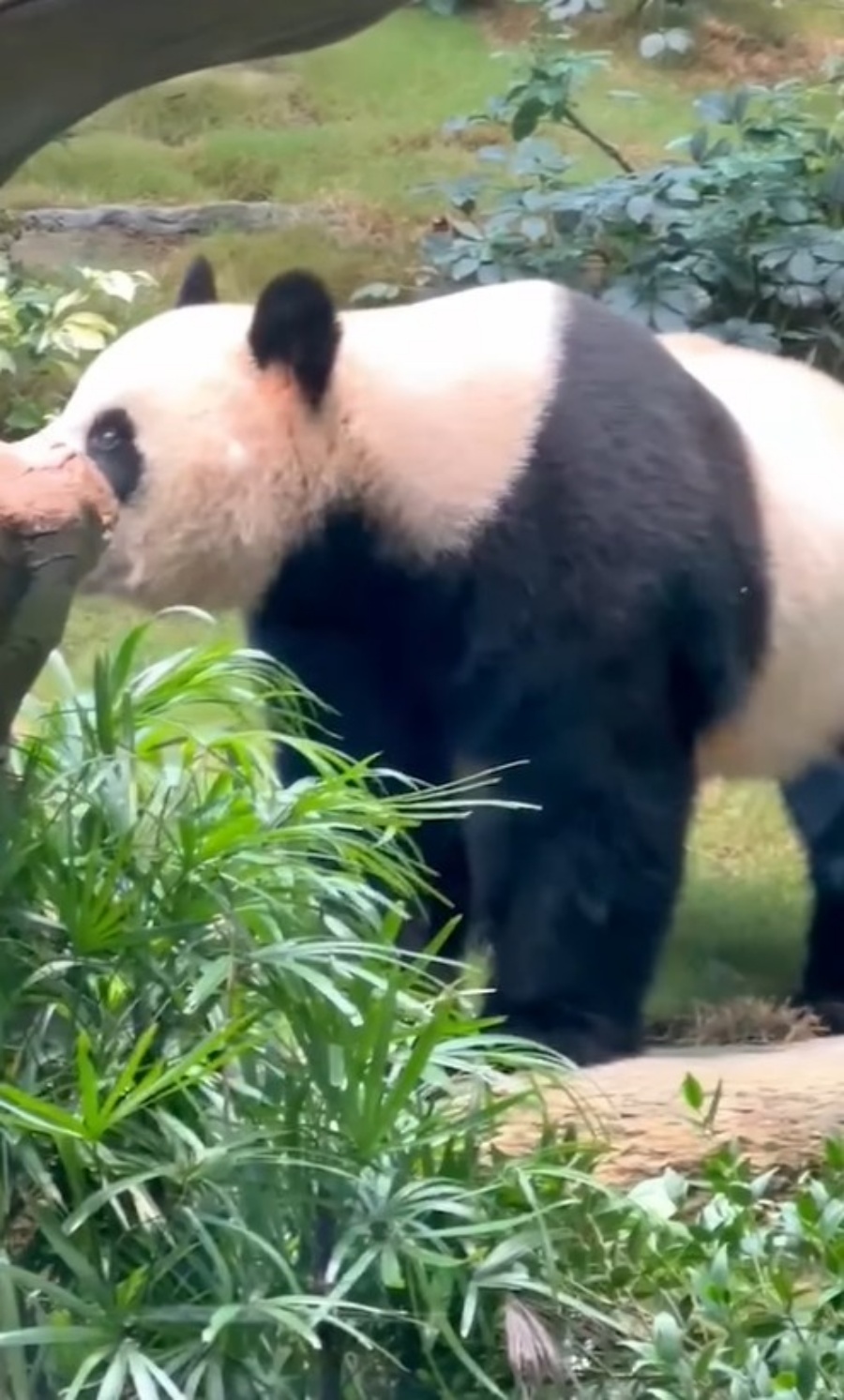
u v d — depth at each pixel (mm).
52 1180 6008
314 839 6570
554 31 22000
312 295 8953
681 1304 6629
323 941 6195
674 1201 7180
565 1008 9281
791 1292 6582
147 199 18109
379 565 9039
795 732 10031
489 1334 6270
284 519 9102
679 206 15461
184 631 12703
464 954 10078
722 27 22344
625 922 9281
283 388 9039
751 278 15383
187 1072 5871
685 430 9281
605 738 9062
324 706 8375
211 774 6848
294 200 18188
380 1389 6211
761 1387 6191
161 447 9031
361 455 9000
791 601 9641
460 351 9250
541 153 15984
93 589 9273
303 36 5930
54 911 6285
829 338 15438
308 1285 6008
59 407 14820
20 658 5469
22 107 5961
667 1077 8500
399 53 21562
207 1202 5988
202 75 20703
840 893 10406
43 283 15742
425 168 18844
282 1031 6320
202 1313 5727
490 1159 6840
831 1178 7539
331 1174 6043
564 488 8922
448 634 9094
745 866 12188
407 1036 6469
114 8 5605
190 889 6234
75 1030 6156
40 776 6367
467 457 8945
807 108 19688
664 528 9008
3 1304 5621
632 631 8969
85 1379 5609
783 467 9836
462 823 9508
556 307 9453
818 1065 8734
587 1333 6383
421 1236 6039
